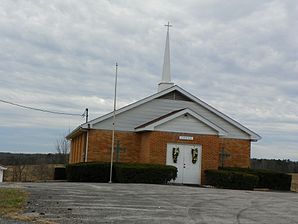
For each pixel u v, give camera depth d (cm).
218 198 1989
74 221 1190
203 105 3475
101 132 3275
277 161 5891
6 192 1717
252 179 2894
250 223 1308
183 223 1244
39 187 2092
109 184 2531
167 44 3597
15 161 6028
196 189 2444
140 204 1611
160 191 2162
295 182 4319
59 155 6366
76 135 3931
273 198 2162
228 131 3528
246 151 3547
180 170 3106
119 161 3281
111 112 3278
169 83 3544
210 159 3156
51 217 1234
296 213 1599
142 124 3338
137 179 2855
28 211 1317
